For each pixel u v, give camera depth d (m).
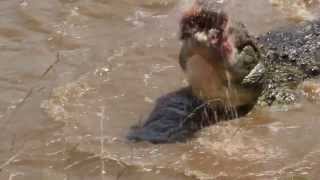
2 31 23.00
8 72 20.61
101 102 19.09
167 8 24.77
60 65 21.00
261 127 17.91
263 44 20.98
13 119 18.19
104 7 24.81
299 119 18.20
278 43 21.38
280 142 17.14
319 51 21.22
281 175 15.66
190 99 19.14
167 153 16.70
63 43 22.36
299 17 24.69
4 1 25.05
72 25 23.52
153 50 21.91
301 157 16.36
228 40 17.39
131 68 20.86
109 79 20.23
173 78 20.28
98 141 17.16
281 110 18.69
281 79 19.80
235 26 17.66
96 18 24.08
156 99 19.28
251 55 18.20
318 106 18.86
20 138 17.36
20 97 19.27
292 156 16.44
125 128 17.88
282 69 20.14
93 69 20.77
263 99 18.95
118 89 19.75
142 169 15.98
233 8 24.83
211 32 16.89
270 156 16.50
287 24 23.94
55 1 25.06
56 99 19.11
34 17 23.84
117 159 16.34
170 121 18.23
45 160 16.42
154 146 17.03
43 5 24.72
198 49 17.08
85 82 20.02
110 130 17.75
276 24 23.98
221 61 17.39
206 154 16.67
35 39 22.59
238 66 17.77
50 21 23.69
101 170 15.95
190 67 17.77
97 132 17.61
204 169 16.03
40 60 21.31
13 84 19.97
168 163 16.23
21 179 15.70
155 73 20.58
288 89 19.52
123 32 23.17
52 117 18.27
